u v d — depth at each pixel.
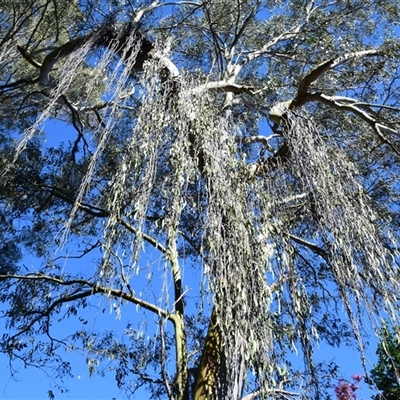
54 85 6.38
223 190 3.21
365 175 6.18
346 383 5.39
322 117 6.40
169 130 3.73
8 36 6.52
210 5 7.29
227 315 2.85
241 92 5.29
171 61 4.48
